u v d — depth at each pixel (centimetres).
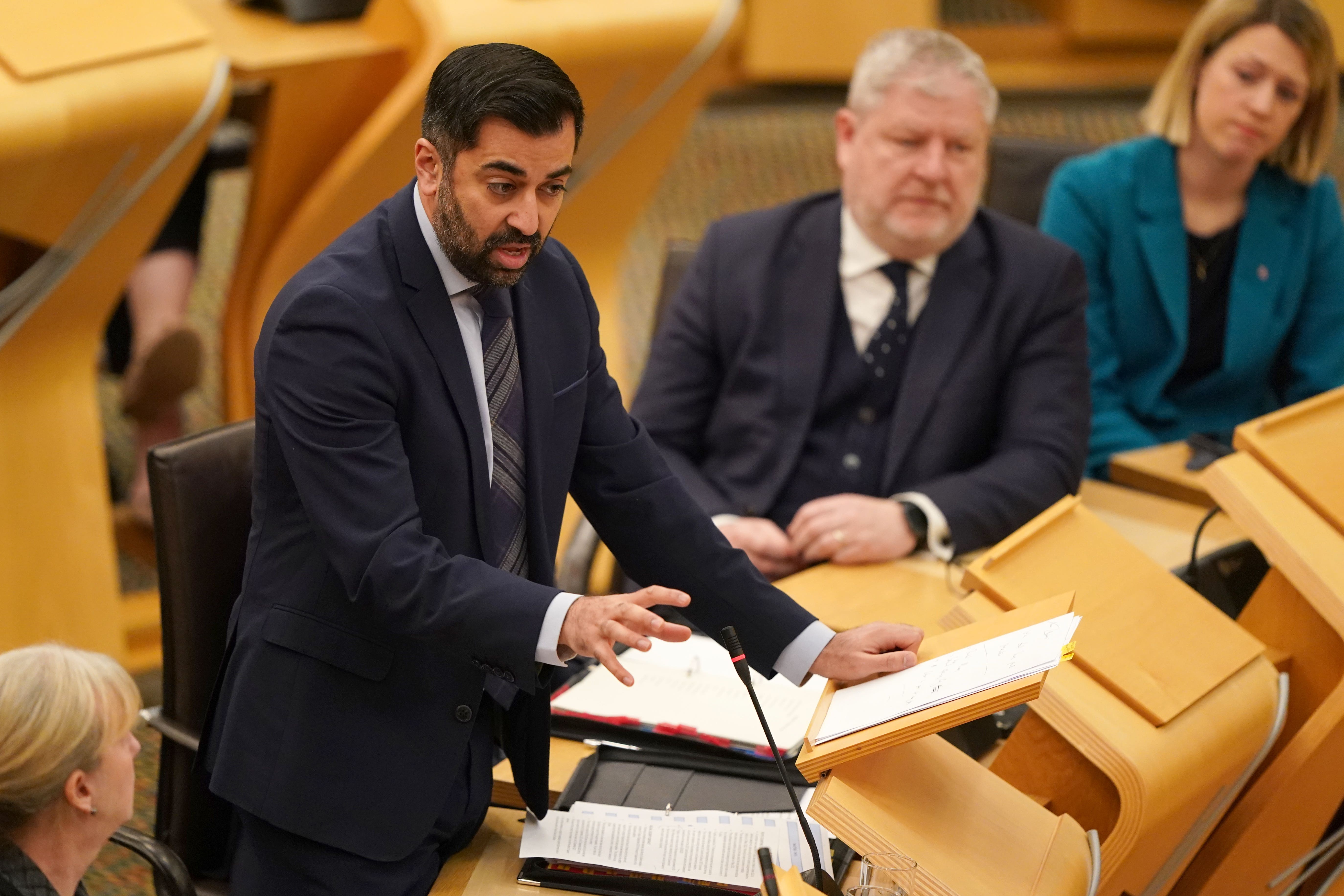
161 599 671
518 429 597
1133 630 666
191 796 678
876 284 954
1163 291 1162
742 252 984
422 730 574
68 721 482
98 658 508
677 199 2234
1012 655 520
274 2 1241
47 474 1058
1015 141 1365
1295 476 741
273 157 1204
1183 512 970
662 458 658
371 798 569
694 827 598
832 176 2333
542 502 602
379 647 567
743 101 2645
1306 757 692
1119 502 988
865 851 511
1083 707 609
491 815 645
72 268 1012
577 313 626
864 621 788
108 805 504
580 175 1326
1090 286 1183
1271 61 1077
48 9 981
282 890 578
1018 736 639
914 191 904
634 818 606
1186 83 1136
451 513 573
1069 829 571
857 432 961
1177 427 1187
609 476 646
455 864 602
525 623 516
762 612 621
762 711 550
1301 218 1164
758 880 567
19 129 923
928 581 849
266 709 570
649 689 709
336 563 538
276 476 568
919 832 523
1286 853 737
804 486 966
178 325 1290
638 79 1283
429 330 556
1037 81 2695
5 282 1055
